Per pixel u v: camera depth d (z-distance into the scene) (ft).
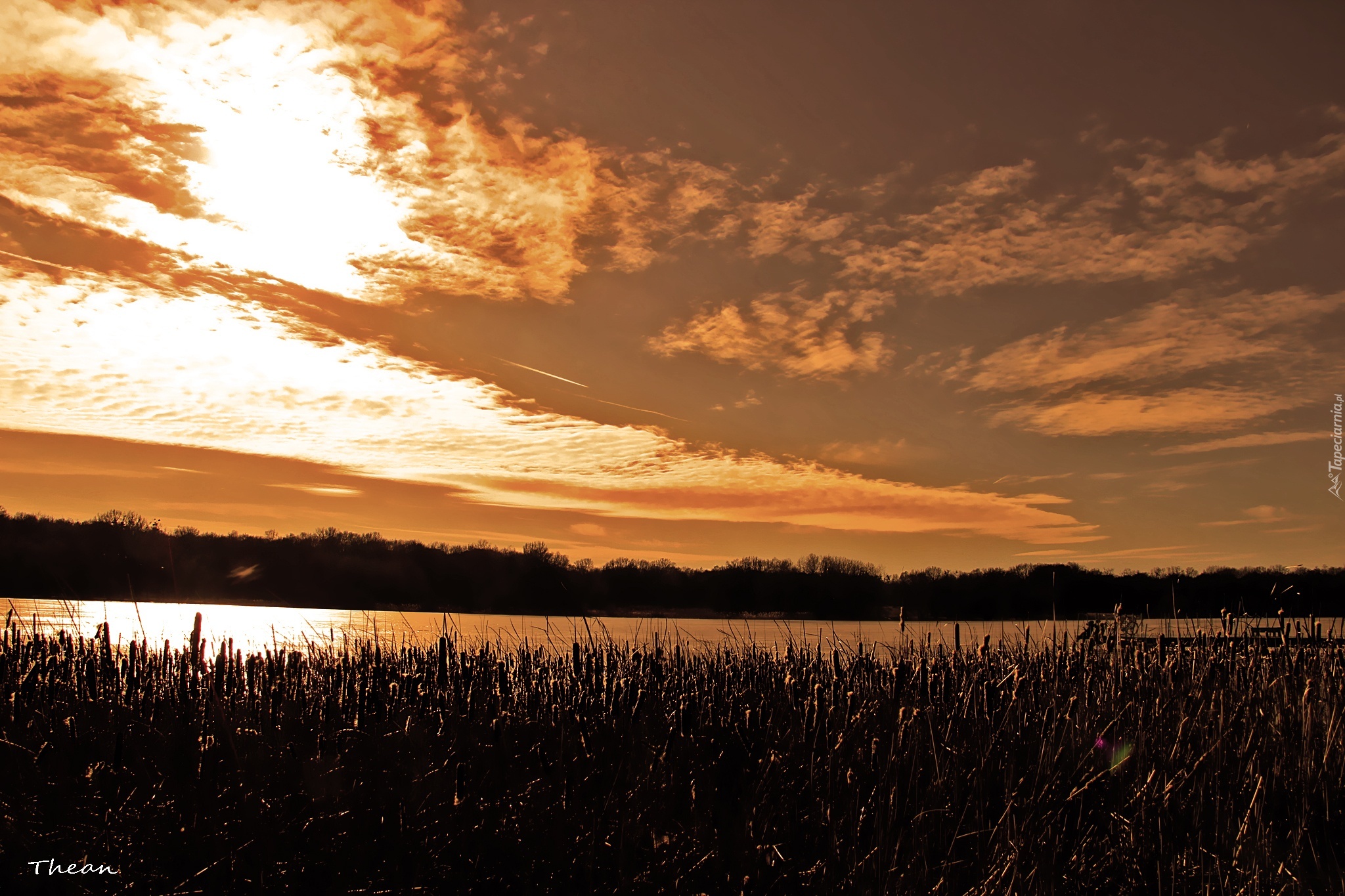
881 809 11.27
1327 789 12.23
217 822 11.13
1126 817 11.67
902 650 19.02
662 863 10.29
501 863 10.53
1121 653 18.34
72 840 10.77
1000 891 9.68
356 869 10.28
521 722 16.34
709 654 22.81
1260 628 20.04
